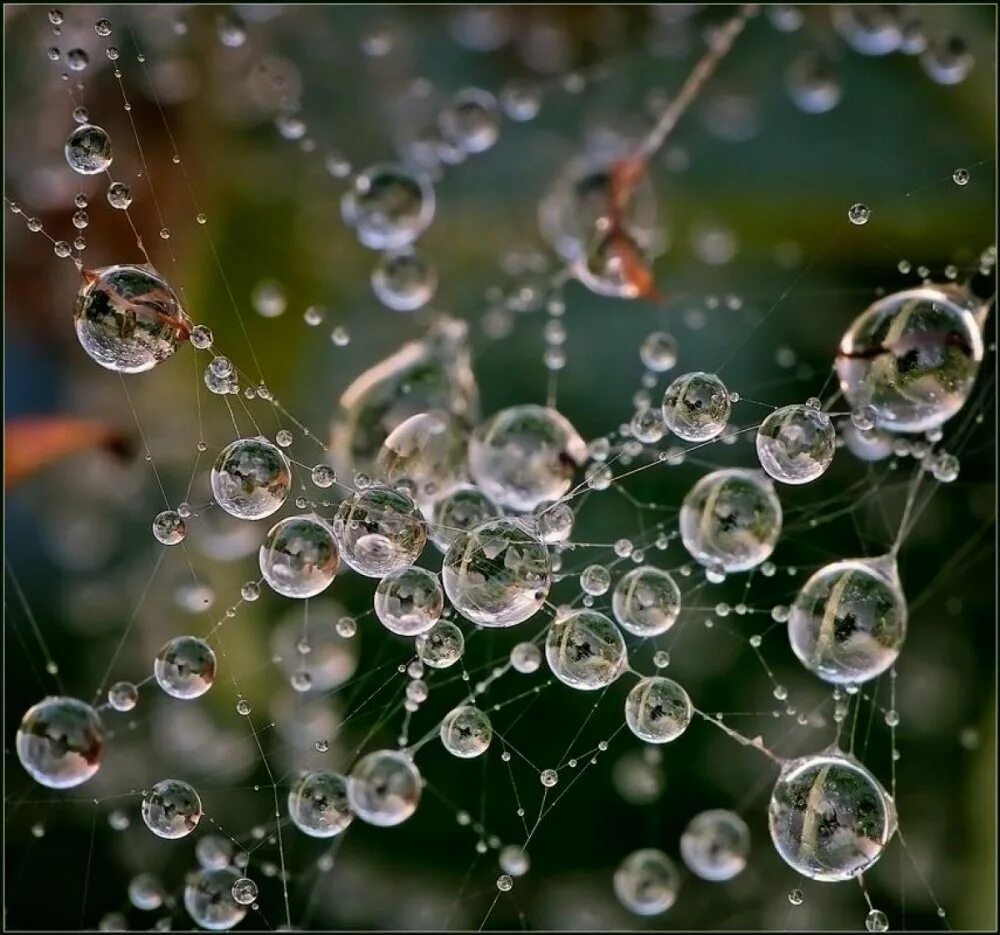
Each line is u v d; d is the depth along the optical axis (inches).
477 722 2.7
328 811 2.7
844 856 2.5
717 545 2.6
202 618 3.0
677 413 2.6
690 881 3.0
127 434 3.0
